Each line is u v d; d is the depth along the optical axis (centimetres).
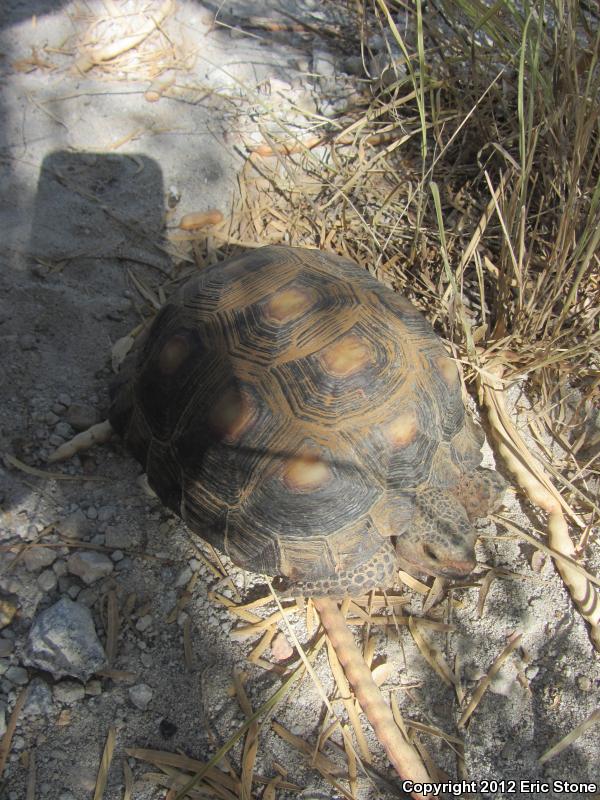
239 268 37
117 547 36
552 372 44
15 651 33
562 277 43
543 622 37
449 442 35
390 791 32
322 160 51
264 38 56
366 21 57
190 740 33
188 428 35
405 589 37
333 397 33
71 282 44
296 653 35
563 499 40
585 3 49
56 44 52
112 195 47
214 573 37
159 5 55
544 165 46
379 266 46
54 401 40
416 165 51
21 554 35
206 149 50
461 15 49
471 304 46
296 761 33
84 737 32
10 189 46
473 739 34
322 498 32
